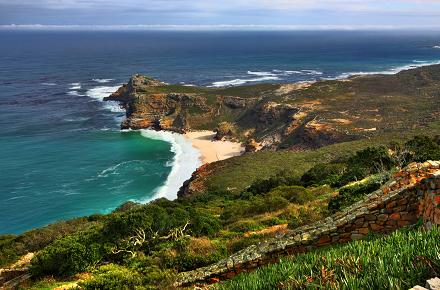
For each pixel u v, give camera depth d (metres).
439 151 29.91
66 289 15.55
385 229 9.18
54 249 20.44
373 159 31.78
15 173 75.12
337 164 46.34
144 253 20.23
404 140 67.38
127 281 13.59
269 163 69.19
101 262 20.38
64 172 76.81
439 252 5.17
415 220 8.98
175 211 24.19
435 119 89.25
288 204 28.23
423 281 4.80
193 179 69.44
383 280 4.86
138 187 71.19
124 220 21.91
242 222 23.03
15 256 29.50
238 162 74.00
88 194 67.00
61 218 58.34
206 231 22.47
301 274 5.98
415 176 9.45
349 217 9.43
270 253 9.68
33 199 64.06
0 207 60.91
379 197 9.66
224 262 10.35
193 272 10.78
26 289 18.09
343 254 6.44
